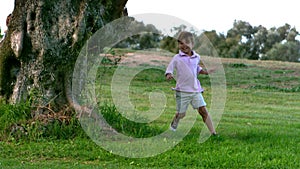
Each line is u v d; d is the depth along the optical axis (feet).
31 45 24.79
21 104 24.23
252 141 23.16
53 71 24.70
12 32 24.99
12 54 25.12
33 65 24.81
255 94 50.06
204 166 18.62
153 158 19.49
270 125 30.07
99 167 18.03
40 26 24.56
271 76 60.75
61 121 23.17
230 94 49.03
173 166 18.48
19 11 24.89
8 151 20.10
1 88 25.43
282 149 21.44
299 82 58.75
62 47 24.61
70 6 24.73
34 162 18.74
